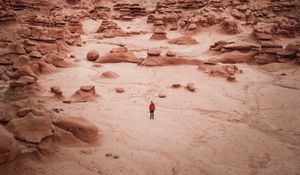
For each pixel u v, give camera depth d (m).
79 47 39.56
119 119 17.73
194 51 39.41
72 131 13.75
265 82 26.95
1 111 13.50
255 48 34.41
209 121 18.59
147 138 15.48
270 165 13.81
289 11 59.12
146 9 69.69
